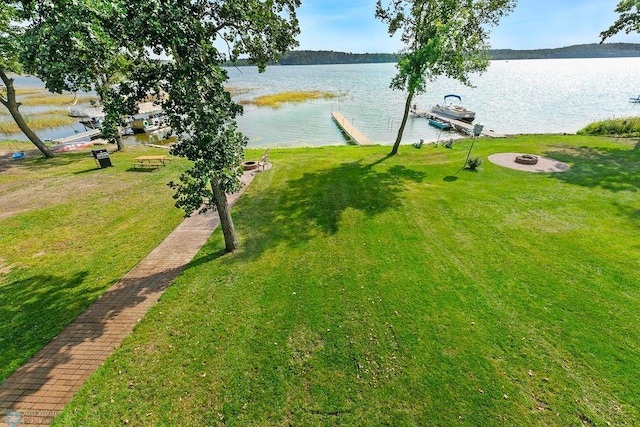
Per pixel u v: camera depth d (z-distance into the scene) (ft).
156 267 26.53
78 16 15.26
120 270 26.11
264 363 17.58
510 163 51.98
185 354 18.11
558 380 16.38
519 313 20.77
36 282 24.54
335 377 16.78
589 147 60.08
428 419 14.71
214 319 20.70
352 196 40.47
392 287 23.58
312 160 57.67
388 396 15.78
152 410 15.12
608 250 27.37
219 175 22.89
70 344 18.84
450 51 46.98
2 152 64.85
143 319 20.70
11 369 17.17
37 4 17.19
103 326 20.18
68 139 83.30
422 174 48.03
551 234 30.30
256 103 161.48
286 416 14.88
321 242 30.01
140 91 19.43
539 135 75.10
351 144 86.07
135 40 17.47
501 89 224.53
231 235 28.22
